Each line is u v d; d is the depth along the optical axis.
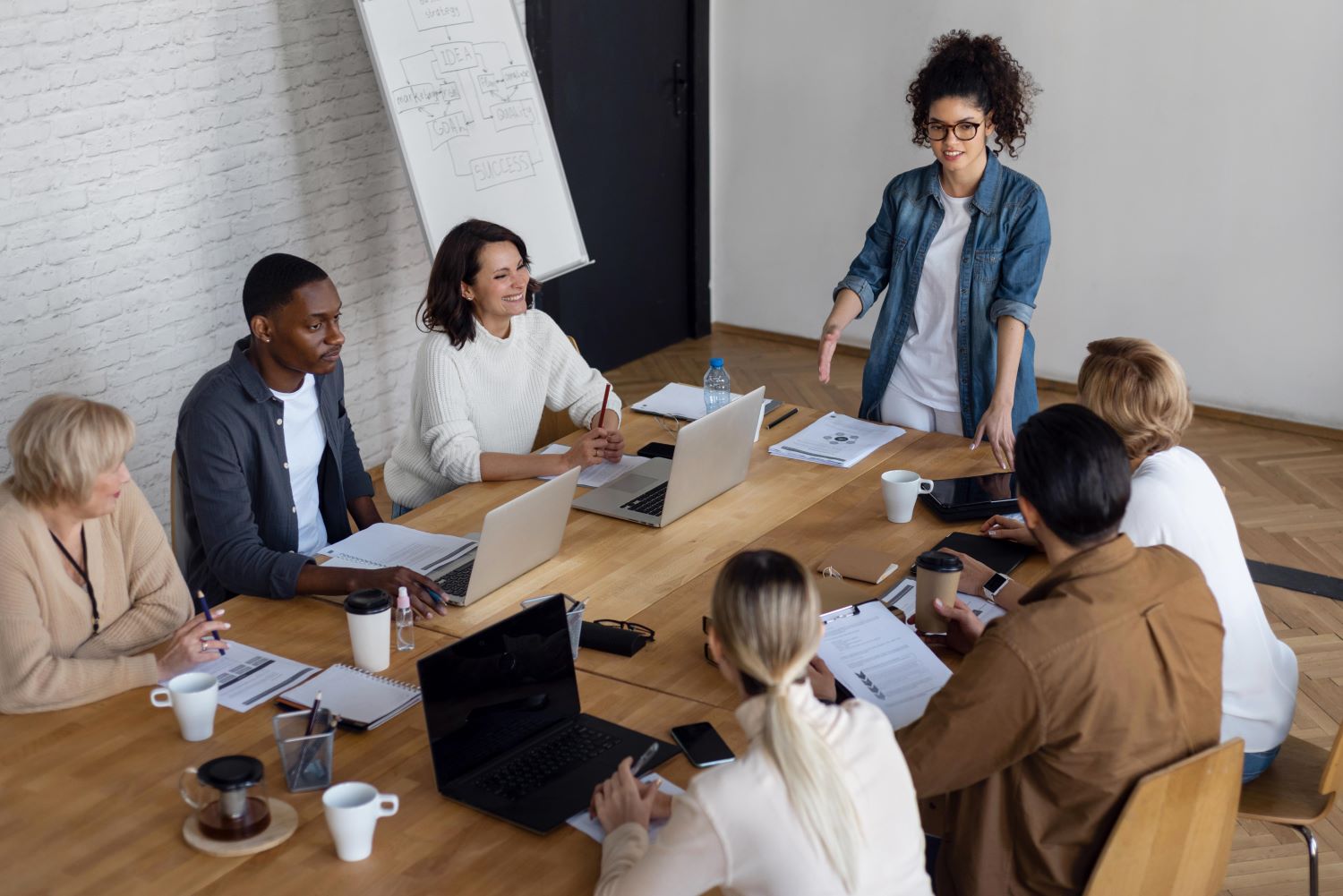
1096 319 5.73
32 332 3.79
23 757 1.92
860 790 1.47
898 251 3.39
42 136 3.70
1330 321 5.23
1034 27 5.48
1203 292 5.46
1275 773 2.28
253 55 4.25
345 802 1.69
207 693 1.95
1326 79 4.97
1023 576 2.49
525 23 5.23
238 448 2.64
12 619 2.04
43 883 1.64
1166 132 5.34
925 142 3.30
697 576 2.51
